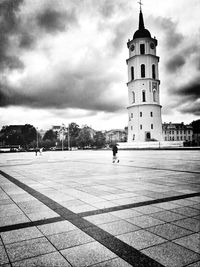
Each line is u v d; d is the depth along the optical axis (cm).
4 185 844
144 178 976
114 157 1880
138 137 6269
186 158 2219
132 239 348
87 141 10012
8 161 2342
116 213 477
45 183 878
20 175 1145
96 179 962
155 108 6309
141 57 6384
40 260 290
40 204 557
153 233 370
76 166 1630
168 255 298
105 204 551
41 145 10262
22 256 300
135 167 1463
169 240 343
